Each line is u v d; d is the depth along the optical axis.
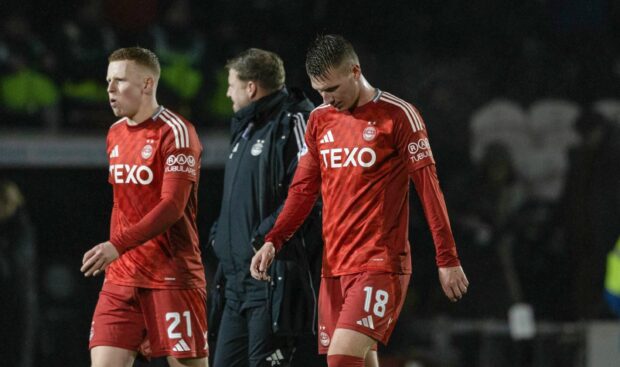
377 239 16.36
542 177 42.53
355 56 16.39
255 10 44.25
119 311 17.42
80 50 37.81
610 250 34.25
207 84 39.28
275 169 19.05
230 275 19.45
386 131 16.30
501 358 31.69
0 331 30.56
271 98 19.50
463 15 47.81
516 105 43.31
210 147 37.28
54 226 36.62
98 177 37.22
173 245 17.38
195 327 17.52
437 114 43.72
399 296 16.52
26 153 35.12
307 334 18.84
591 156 35.34
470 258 31.78
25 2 40.88
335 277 16.83
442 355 32.31
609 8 50.19
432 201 16.02
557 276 36.84
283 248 18.61
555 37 48.97
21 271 30.80
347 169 16.52
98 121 37.22
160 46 38.81
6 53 36.66
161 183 17.22
